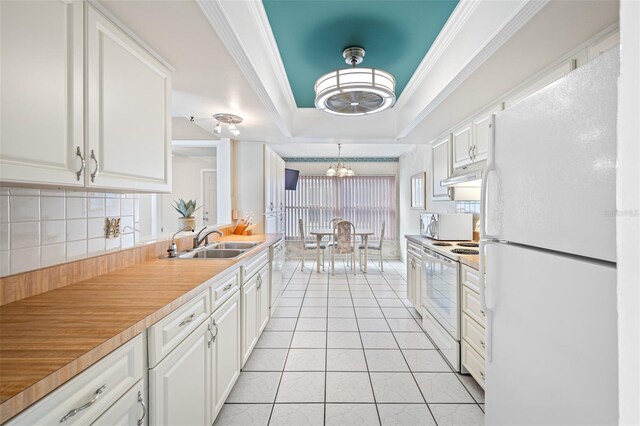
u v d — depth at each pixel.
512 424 1.09
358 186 6.89
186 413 1.25
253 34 1.80
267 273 2.90
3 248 1.09
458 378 2.08
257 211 3.96
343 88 1.93
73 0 1.06
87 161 1.12
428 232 3.29
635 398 0.32
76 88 1.08
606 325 0.72
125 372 0.90
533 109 0.98
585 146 0.78
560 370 0.86
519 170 1.06
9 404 0.57
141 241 1.97
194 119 2.82
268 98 2.24
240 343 2.02
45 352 0.75
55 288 1.28
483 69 1.76
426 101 2.50
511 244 1.11
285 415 1.72
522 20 1.31
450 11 1.81
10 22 0.85
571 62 1.56
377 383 2.03
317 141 3.86
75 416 0.72
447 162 3.17
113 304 1.09
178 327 1.19
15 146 0.86
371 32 2.02
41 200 1.24
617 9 1.23
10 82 0.85
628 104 0.32
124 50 1.33
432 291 2.65
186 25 1.34
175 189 5.76
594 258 0.76
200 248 2.53
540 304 0.94
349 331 2.85
